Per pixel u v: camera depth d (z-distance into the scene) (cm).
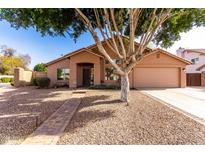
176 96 1306
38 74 2533
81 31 1180
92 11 1066
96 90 1689
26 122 650
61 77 2211
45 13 847
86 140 483
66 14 999
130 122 637
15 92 1594
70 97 1253
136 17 908
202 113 785
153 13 901
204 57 2711
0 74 4028
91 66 2242
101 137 502
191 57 2956
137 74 2005
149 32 955
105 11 891
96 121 650
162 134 523
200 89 1819
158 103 996
